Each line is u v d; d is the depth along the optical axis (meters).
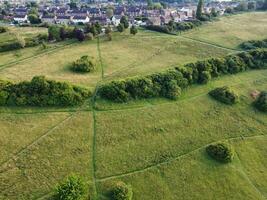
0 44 110.12
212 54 122.50
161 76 94.88
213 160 75.19
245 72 112.94
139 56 113.88
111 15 176.75
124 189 62.94
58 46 117.75
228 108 92.62
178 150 76.06
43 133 72.75
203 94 96.75
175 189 67.12
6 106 77.81
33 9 185.62
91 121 78.56
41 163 65.94
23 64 99.50
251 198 68.25
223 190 69.00
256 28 162.38
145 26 150.50
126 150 73.00
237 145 80.88
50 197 60.03
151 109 86.06
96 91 87.38
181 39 137.25
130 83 88.94
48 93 81.38
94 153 70.69
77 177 60.38
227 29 157.88
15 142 69.31
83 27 149.62
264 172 75.06
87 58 103.38
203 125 84.88
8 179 61.50
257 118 91.62
